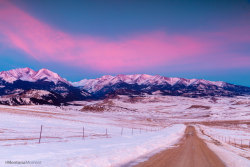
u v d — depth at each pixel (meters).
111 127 58.12
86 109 165.62
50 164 10.30
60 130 35.88
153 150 19.09
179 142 29.28
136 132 48.97
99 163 11.81
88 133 36.00
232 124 113.88
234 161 14.55
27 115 62.81
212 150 20.86
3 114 55.84
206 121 142.50
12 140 20.47
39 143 19.61
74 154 13.62
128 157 14.47
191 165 12.44
